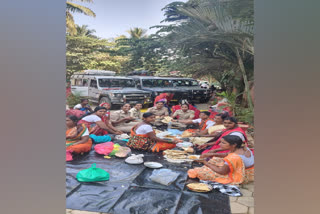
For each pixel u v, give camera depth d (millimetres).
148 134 3975
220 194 2605
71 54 11867
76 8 11859
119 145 4105
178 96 8727
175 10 6820
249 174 2889
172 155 3689
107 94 7762
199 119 5539
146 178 2979
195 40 6887
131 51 11492
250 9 5273
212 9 5559
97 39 12203
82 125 3824
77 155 3715
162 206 2381
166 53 10234
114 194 2594
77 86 8906
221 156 3209
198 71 10383
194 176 2961
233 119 3383
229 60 8398
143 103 8062
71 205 2389
